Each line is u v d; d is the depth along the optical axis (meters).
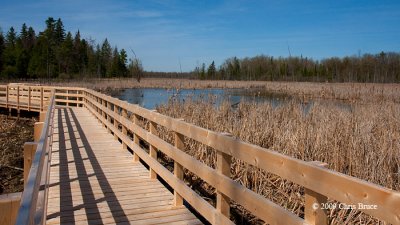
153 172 5.85
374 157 6.24
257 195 2.93
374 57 52.16
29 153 3.86
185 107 11.70
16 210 2.32
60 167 6.54
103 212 4.42
